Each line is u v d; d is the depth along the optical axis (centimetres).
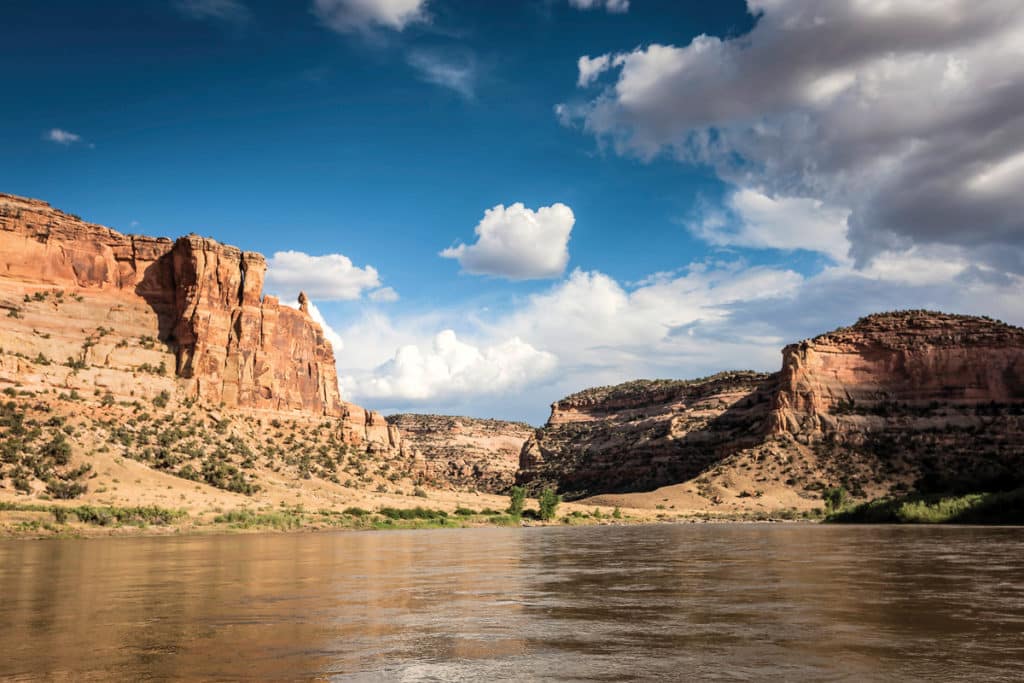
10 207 9931
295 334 12294
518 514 11119
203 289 10831
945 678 1253
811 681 1238
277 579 2766
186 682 1241
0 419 8069
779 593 2353
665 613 1964
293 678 1272
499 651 1493
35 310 9619
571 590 2467
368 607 2073
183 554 3947
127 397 9594
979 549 4219
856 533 6388
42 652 1468
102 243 10588
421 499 11256
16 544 4834
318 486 10162
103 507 6694
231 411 10838
